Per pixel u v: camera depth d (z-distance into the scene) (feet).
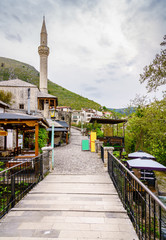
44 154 24.49
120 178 15.92
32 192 16.65
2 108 53.62
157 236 18.28
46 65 152.56
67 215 11.79
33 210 12.49
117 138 58.44
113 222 10.86
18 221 10.96
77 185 19.12
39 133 35.60
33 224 10.59
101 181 20.62
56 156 42.06
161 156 53.31
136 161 29.60
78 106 314.14
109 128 66.49
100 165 30.81
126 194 13.43
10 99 91.35
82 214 11.94
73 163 32.73
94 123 58.54
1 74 403.75
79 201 14.53
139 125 63.98
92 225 10.48
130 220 11.17
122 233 9.68
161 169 26.27
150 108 57.57
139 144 73.31
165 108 49.39
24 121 26.17
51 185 19.08
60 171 26.05
